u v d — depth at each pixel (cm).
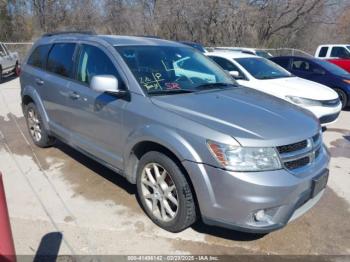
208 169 294
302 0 3014
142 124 343
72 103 441
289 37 3212
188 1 2914
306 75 996
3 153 543
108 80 354
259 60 816
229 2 2922
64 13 3350
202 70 436
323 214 390
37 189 427
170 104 337
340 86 945
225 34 2992
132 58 391
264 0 3077
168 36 3045
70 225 354
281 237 345
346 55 1464
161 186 340
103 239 334
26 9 3288
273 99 402
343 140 680
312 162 323
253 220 292
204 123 306
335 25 3262
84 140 439
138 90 359
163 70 396
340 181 478
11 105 912
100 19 3338
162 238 337
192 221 329
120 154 382
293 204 298
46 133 532
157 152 336
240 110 337
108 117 383
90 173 473
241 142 287
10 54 1562
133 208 387
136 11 3216
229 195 288
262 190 283
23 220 361
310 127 336
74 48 460
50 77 494
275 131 306
